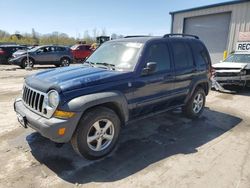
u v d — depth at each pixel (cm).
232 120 551
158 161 348
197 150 387
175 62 463
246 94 870
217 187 287
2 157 346
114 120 354
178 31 1775
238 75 882
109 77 349
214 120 547
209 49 1602
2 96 741
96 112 329
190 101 527
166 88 442
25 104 359
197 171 322
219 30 1520
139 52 398
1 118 517
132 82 372
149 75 402
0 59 1908
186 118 550
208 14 1552
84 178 301
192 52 514
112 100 340
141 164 338
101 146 350
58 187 283
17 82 1027
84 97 314
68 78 334
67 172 314
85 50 2214
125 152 374
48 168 322
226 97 813
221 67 916
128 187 285
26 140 404
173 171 321
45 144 390
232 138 441
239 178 306
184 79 482
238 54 1031
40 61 1648
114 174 312
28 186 282
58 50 1734
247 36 1334
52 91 308
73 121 303
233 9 1401
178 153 375
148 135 446
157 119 539
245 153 378
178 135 450
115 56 421
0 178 296
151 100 414
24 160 340
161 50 437
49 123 299
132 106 382
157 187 286
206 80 550
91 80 331
